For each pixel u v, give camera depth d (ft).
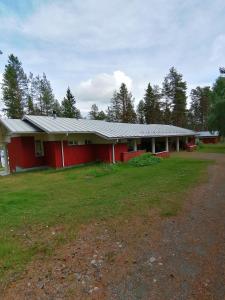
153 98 168.66
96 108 205.36
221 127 90.43
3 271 10.91
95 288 9.53
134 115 177.68
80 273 10.61
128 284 9.71
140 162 50.44
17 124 50.55
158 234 14.43
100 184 30.86
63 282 10.00
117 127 73.15
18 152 50.83
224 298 8.68
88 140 58.49
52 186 31.45
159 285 9.56
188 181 29.45
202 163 48.26
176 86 153.99
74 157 54.65
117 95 173.58
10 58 121.80
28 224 16.96
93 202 21.93
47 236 14.76
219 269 10.49
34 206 21.70
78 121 66.64
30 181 36.96
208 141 154.71
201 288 9.27
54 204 22.04
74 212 19.12
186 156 67.10
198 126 199.52
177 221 16.43
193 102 200.85
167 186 27.12
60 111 161.38
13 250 12.98
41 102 136.98
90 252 12.50
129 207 19.79
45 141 52.65
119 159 60.23
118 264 11.23
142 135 68.03
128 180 32.58
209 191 24.34
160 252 12.22
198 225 15.60
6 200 24.12
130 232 14.88
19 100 123.85
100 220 17.10
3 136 54.54
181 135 91.76
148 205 20.11
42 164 53.21
